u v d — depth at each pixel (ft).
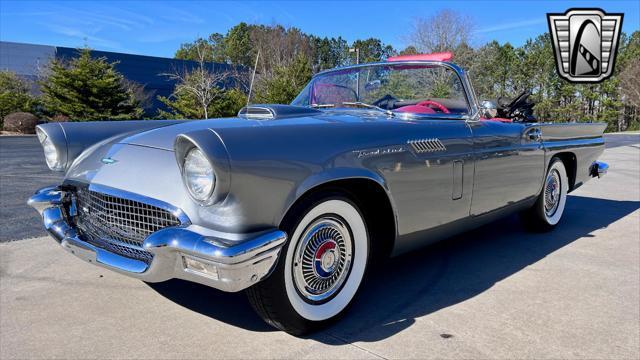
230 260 6.37
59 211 9.12
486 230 15.78
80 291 9.96
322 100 12.34
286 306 7.56
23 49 122.72
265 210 6.88
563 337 8.18
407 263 12.16
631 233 15.44
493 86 143.33
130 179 7.71
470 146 10.55
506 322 8.75
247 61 204.54
